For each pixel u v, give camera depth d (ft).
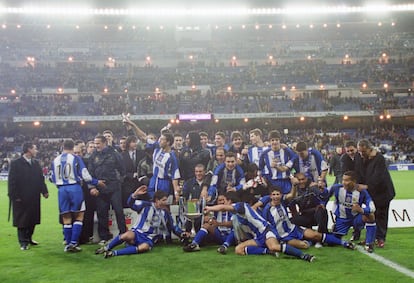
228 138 141.69
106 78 169.48
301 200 26.18
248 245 22.97
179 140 29.58
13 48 177.68
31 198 25.45
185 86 166.40
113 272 19.58
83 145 30.22
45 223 36.17
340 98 155.63
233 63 183.01
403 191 59.93
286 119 154.20
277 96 166.71
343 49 186.19
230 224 24.58
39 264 21.42
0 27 187.01
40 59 175.22
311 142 130.21
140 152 30.04
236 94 164.76
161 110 152.35
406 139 139.54
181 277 18.58
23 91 155.53
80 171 24.77
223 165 26.89
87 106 153.79
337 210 25.44
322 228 24.88
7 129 145.69
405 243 25.25
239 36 202.90
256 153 30.07
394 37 194.80
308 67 176.35
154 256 22.57
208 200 25.81
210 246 25.04
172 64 182.39
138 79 169.78
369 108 149.59
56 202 53.62
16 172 25.09
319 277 18.33
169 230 25.12
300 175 26.22
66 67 174.09
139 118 143.23
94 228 27.12
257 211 24.89
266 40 199.00
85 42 189.47
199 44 192.75
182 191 27.84
